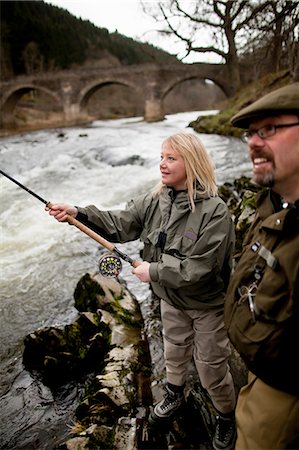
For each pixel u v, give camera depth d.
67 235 5.49
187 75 32.22
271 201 1.37
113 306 3.30
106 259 2.23
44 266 4.64
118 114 52.31
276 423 1.27
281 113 1.14
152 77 33.50
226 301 1.47
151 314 3.44
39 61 60.09
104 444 2.04
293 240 1.17
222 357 2.01
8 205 6.57
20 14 60.84
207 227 1.75
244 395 1.48
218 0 21.19
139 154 11.37
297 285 1.13
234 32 21.75
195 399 2.46
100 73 35.50
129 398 2.39
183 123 26.62
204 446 2.16
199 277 1.74
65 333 2.99
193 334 2.12
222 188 5.99
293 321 1.16
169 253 1.85
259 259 1.31
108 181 8.30
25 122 41.66
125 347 2.82
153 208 2.04
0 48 54.97
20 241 5.32
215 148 12.17
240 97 21.08
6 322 3.59
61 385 2.72
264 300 1.23
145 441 2.16
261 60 14.19
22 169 9.88
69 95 37.16
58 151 13.34
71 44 70.06
